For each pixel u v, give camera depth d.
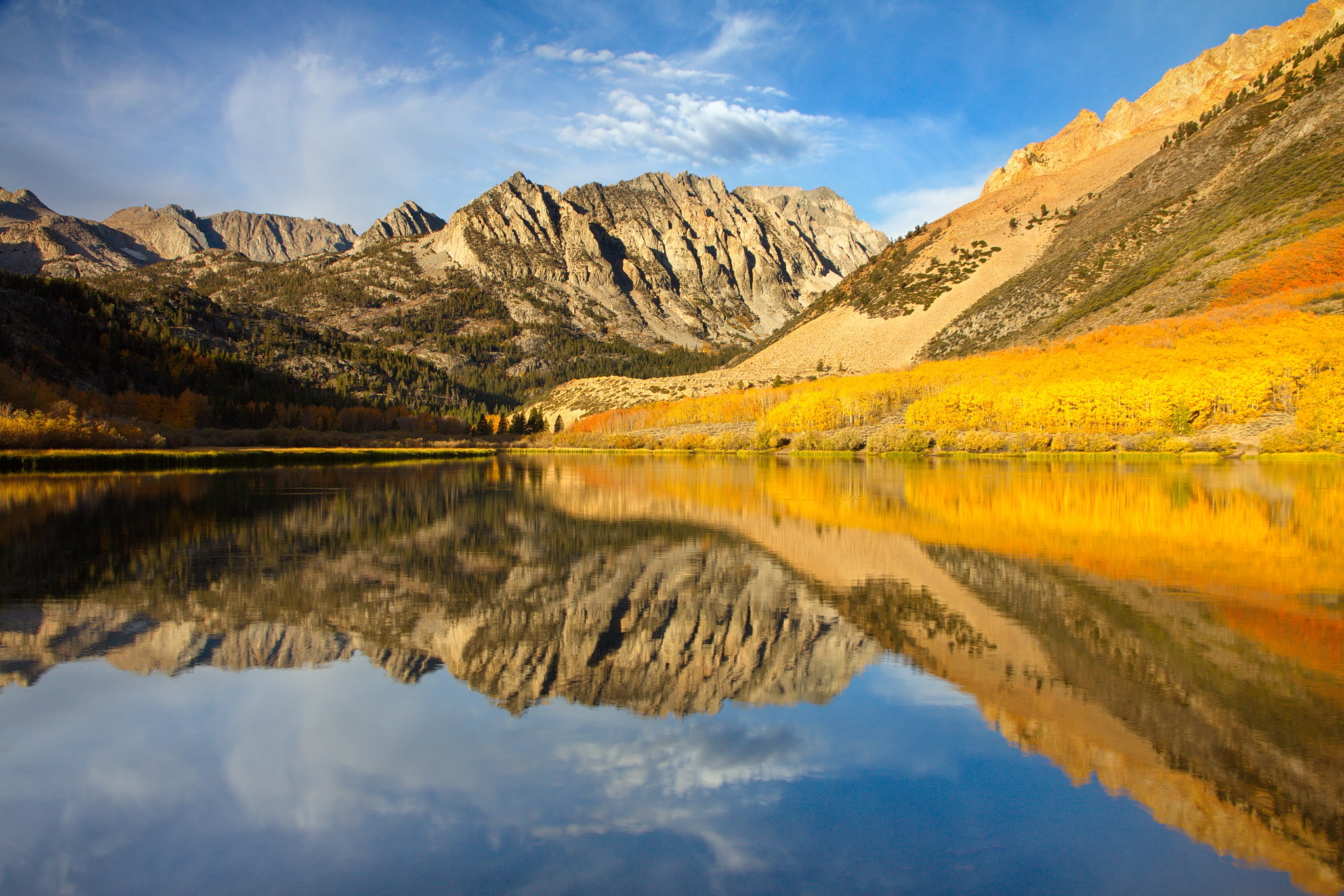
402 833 8.38
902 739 10.97
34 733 11.05
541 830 8.53
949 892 7.27
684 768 10.04
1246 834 8.36
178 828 8.49
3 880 7.46
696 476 61.34
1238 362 75.88
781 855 7.98
